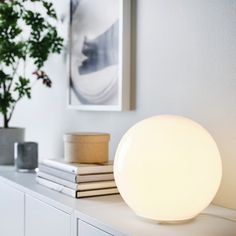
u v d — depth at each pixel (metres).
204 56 1.03
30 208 1.13
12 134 1.70
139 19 1.26
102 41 1.42
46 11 1.89
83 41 1.55
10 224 1.28
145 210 0.79
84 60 1.54
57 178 1.12
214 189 0.80
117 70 1.33
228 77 0.96
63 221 0.96
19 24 2.13
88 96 1.52
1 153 1.69
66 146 1.15
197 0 1.05
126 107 1.29
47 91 1.93
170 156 0.76
